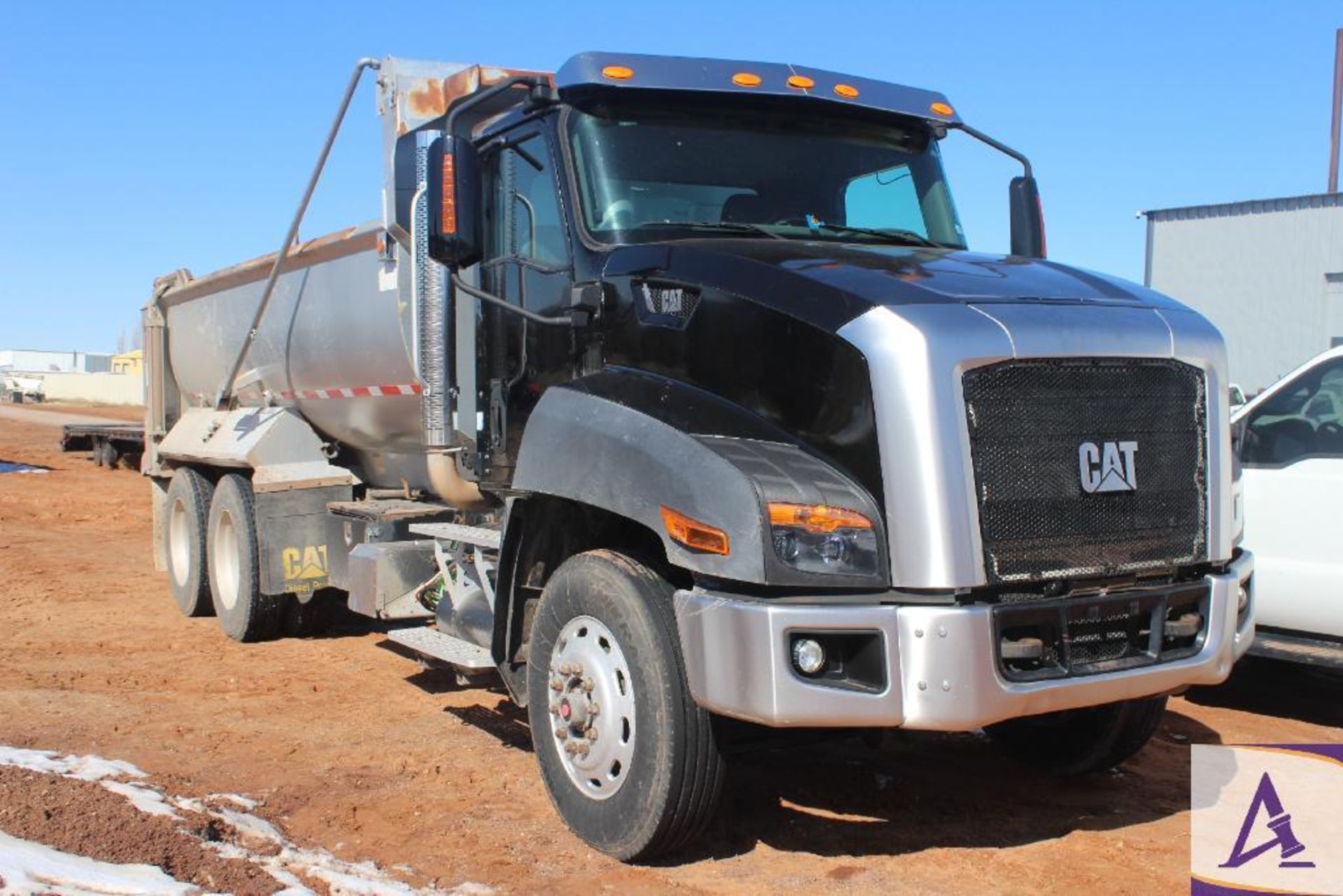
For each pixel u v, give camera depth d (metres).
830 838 5.16
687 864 4.85
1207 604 4.92
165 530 11.41
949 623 4.24
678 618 4.57
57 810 4.80
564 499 5.39
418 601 7.43
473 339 6.73
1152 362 4.81
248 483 9.30
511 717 7.14
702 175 5.83
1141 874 4.77
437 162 5.42
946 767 6.20
